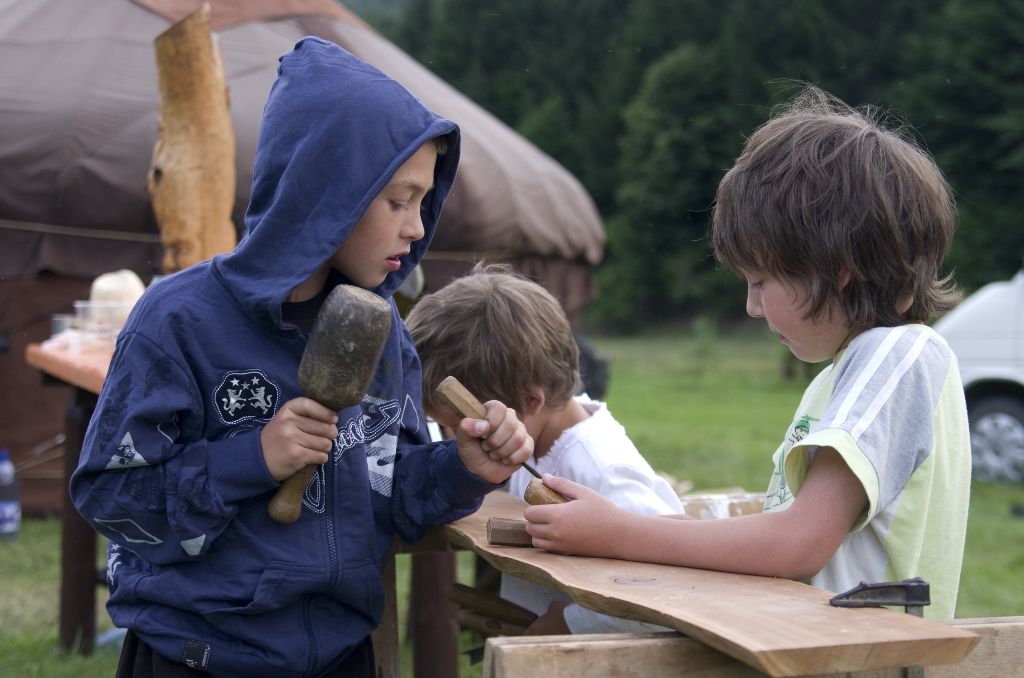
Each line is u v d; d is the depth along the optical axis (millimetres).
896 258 1730
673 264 35719
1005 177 26812
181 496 1676
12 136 6672
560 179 9289
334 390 1627
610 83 39219
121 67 7195
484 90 41125
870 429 1579
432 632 3301
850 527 1601
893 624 1277
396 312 2059
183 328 1739
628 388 20266
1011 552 6496
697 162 35375
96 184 6770
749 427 13477
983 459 8930
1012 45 27438
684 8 38781
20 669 4062
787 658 1175
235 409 1751
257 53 7535
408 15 43594
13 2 7551
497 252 8219
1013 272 25797
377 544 1908
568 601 2189
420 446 1998
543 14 41344
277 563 1744
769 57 35281
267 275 1745
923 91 28219
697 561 1588
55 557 6113
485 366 2195
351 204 1726
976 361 8844
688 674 1317
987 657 1438
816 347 1812
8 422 7297
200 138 4043
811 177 1730
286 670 1750
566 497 1730
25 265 6824
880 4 34688
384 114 1767
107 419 1696
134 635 1893
